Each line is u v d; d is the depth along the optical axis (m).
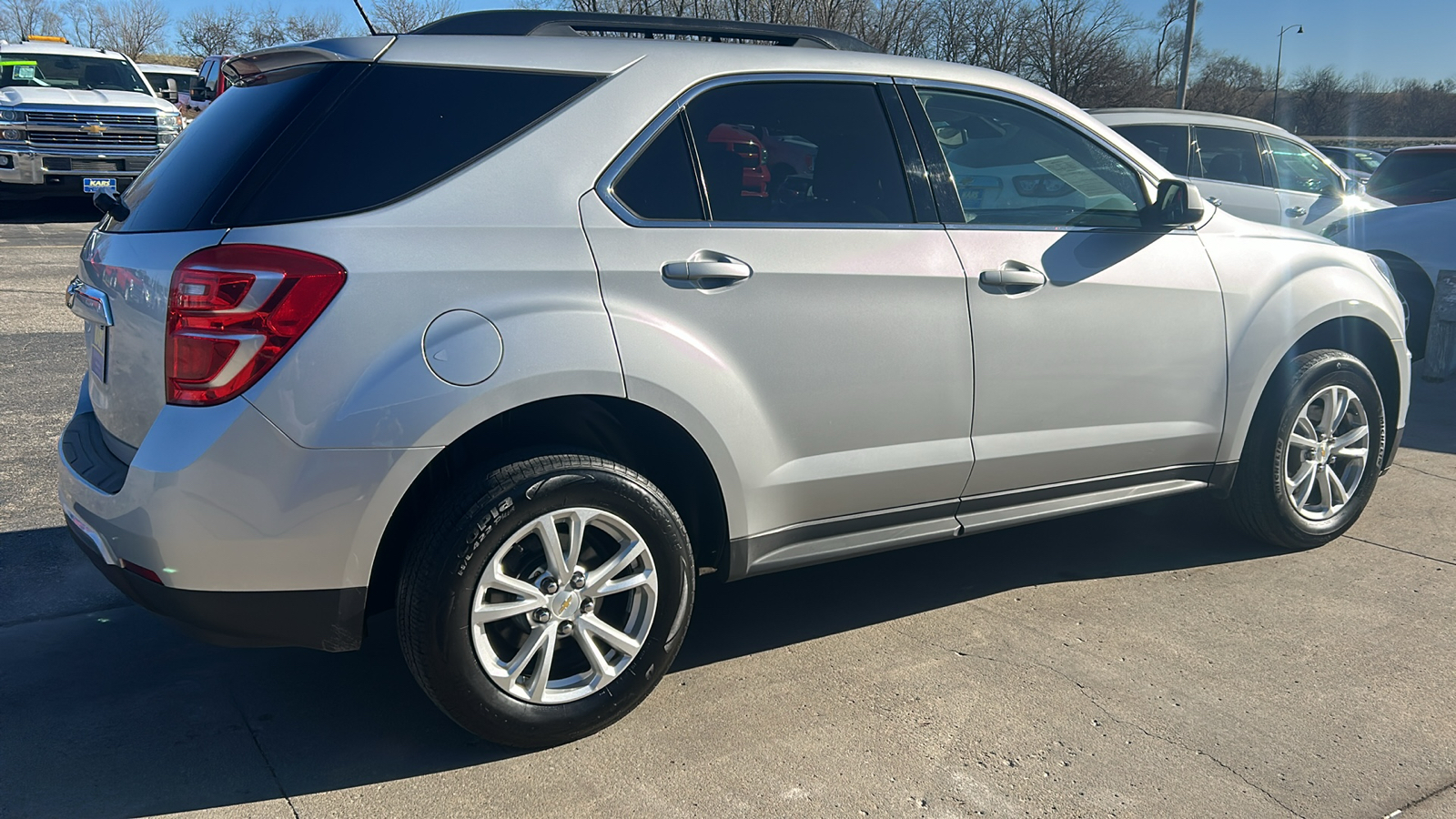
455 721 2.61
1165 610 3.63
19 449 5.08
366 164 2.53
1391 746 2.79
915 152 3.25
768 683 3.11
